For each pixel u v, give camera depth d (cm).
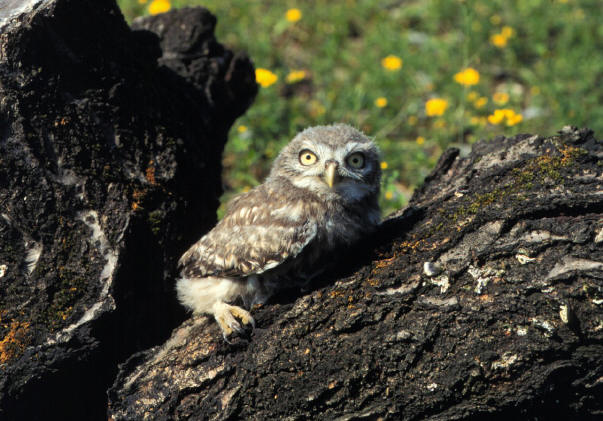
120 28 868
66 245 780
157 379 741
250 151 1389
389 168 1491
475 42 1889
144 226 817
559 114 1594
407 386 680
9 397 763
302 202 797
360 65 1866
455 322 667
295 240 768
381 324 684
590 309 642
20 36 762
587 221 663
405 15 2108
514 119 1303
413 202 848
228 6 2056
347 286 704
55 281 772
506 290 661
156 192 841
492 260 675
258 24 2025
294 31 2039
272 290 788
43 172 773
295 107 1645
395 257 712
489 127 1580
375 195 870
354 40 2056
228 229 812
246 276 788
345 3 2161
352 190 820
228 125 1102
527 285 655
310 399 695
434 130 1614
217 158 1059
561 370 654
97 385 808
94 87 820
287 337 704
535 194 697
